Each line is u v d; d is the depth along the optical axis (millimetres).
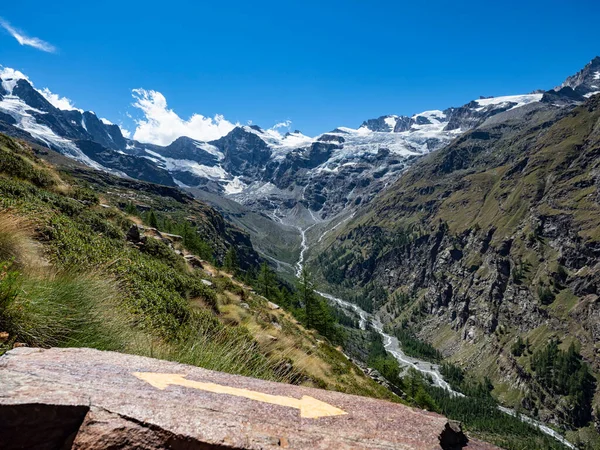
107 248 13703
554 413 171375
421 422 2686
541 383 182250
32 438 2035
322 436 2299
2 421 2020
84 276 7270
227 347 6266
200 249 71375
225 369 5727
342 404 2908
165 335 8367
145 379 2803
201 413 2320
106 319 6219
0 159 20828
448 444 2578
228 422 2256
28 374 2527
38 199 16641
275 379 6461
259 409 2533
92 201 26844
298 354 12773
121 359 3270
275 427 2311
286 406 2684
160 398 2451
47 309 5363
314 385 11469
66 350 3289
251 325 17047
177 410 2299
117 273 11086
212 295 17719
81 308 5941
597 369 174625
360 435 2367
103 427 2074
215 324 11469
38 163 29516
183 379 2986
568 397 171125
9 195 14141
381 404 3016
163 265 17922
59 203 17812
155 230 30469
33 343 4930
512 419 161750
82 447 1976
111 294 7637
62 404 2154
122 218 26453
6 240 7000
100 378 2668
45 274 6520
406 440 2373
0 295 4809
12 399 2104
